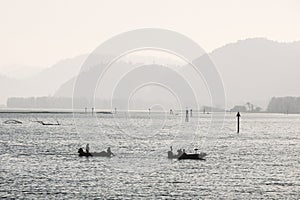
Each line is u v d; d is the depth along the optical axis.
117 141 185.75
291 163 126.25
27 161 123.69
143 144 174.12
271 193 87.56
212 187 91.88
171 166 115.06
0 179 97.25
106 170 108.31
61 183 93.75
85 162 121.12
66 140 191.25
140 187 90.88
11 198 82.25
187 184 93.94
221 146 173.12
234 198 83.94
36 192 86.38
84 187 90.50
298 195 86.19
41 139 196.75
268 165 121.56
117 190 88.31
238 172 108.94
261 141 198.75
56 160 125.19
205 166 116.75
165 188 90.38
